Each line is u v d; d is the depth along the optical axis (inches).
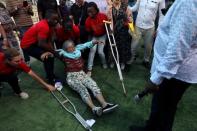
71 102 118.7
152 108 80.4
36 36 126.5
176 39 51.4
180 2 52.0
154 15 138.3
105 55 155.6
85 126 100.7
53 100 121.3
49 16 120.6
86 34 151.9
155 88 64.1
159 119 78.9
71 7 165.3
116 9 141.3
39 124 104.3
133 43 148.1
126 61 147.5
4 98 123.6
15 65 110.6
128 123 103.0
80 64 127.4
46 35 122.1
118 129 99.6
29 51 128.9
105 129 99.7
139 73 145.6
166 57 54.5
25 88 131.9
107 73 146.2
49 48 126.5
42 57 123.7
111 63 151.0
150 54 151.6
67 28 132.1
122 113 109.7
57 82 134.3
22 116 109.7
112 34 138.5
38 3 154.5
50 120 106.7
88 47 136.6
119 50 143.9
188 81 62.1
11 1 160.1
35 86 134.0
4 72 112.0
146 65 151.9
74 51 127.5
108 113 109.6
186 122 103.6
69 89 130.9
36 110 113.7
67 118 107.7
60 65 158.4
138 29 144.5
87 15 151.4
